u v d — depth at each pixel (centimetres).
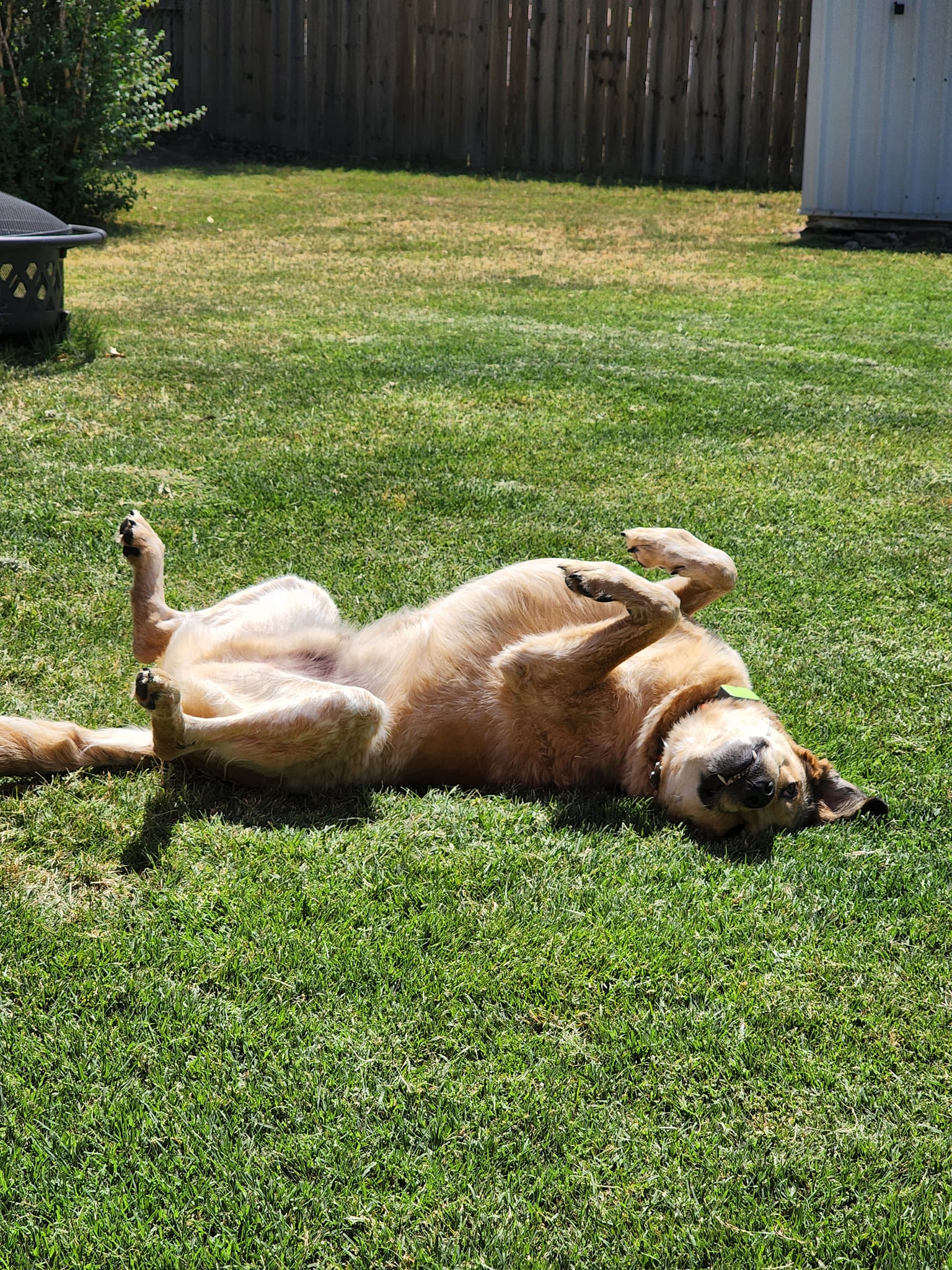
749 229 927
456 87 1174
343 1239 233
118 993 255
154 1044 249
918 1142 244
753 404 475
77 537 364
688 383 498
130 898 270
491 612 304
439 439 432
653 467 422
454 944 266
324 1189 236
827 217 880
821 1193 238
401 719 299
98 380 468
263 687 294
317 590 314
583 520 387
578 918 271
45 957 259
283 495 391
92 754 294
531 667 296
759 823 292
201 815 288
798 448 442
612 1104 246
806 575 369
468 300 652
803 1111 247
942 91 834
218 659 299
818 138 859
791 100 1121
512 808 295
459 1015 255
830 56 841
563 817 294
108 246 770
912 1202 238
